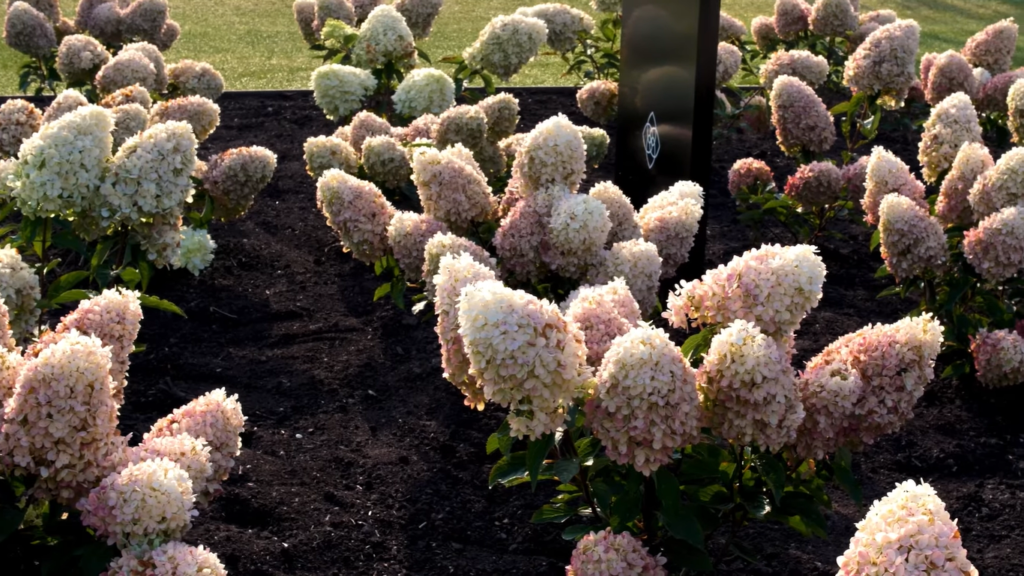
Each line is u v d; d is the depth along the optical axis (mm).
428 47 10781
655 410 2277
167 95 6805
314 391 4117
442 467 3613
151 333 4504
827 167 5105
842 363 2510
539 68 9859
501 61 6703
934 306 4258
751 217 5379
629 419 2301
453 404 4008
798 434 2504
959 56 6488
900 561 1938
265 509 3340
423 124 5398
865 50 6078
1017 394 4109
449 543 3240
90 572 2359
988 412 4020
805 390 2482
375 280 5074
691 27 4766
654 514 2715
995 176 4094
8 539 2549
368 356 4383
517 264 3766
